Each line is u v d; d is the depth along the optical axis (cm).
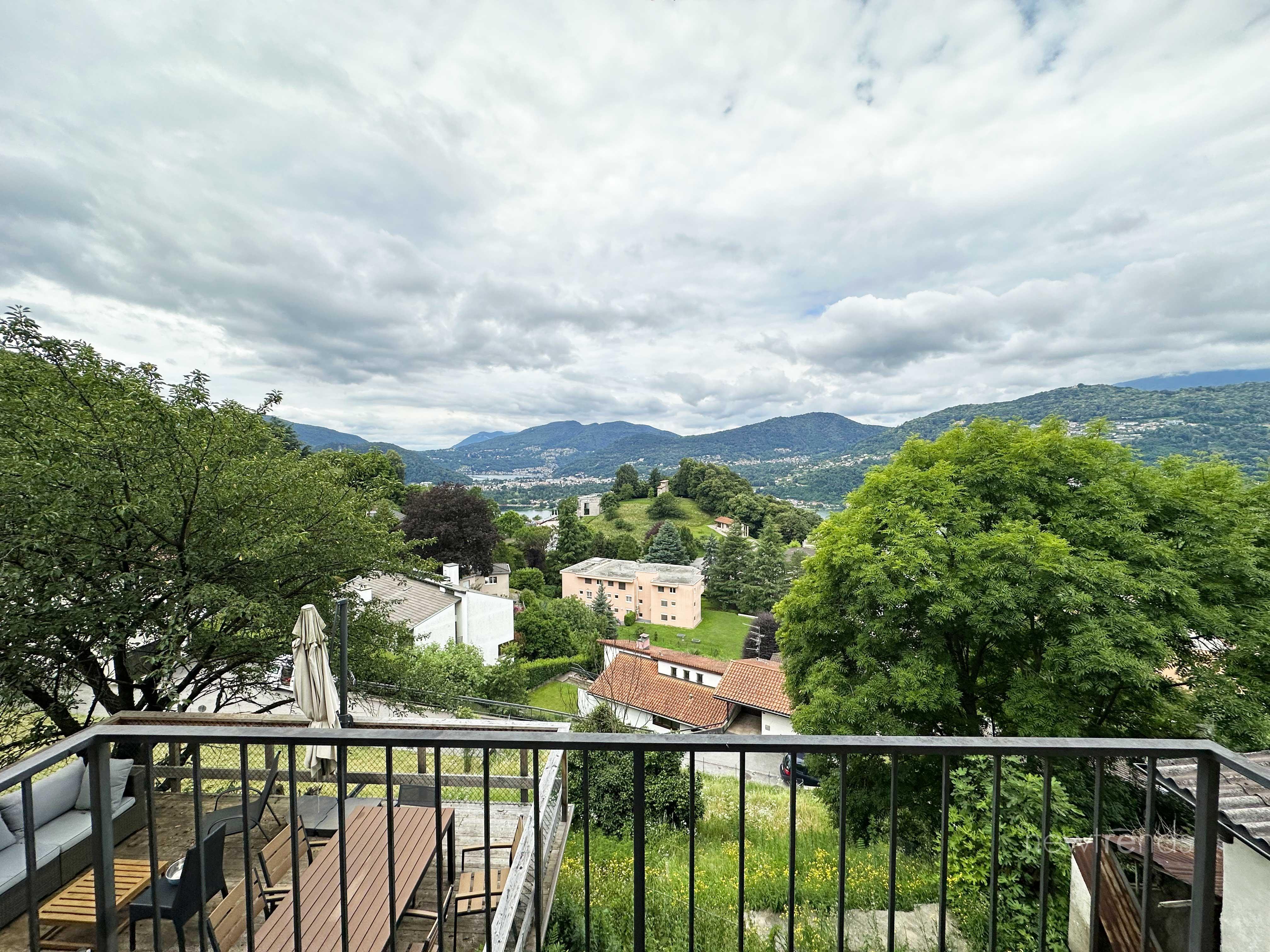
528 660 3528
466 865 486
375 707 1695
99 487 884
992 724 1276
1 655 833
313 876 354
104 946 193
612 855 701
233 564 1038
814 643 1441
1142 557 1107
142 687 1033
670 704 2984
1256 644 1044
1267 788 158
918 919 513
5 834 426
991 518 1300
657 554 9062
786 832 906
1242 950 382
